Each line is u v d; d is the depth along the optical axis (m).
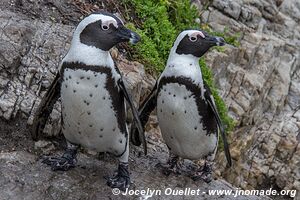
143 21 12.77
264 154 14.66
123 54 11.48
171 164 9.76
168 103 8.75
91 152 9.73
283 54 17.11
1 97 9.33
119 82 8.22
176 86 8.59
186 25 14.50
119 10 12.50
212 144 9.35
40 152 9.23
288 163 14.62
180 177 9.73
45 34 10.34
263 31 17.16
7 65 9.50
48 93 8.59
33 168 8.70
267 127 15.25
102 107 8.05
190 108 8.72
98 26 7.77
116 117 8.27
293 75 17.30
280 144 14.84
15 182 8.30
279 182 14.44
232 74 14.84
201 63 13.02
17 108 9.32
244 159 14.36
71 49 7.92
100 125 8.20
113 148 8.59
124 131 8.55
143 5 12.85
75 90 7.91
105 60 7.91
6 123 9.25
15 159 8.79
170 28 13.08
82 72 7.82
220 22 15.80
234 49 15.16
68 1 11.73
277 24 17.84
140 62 11.65
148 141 11.07
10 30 9.95
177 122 8.84
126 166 8.88
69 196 8.33
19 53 9.73
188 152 9.31
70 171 8.87
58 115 9.48
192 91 8.61
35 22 10.58
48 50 10.03
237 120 14.16
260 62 15.88
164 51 12.54
